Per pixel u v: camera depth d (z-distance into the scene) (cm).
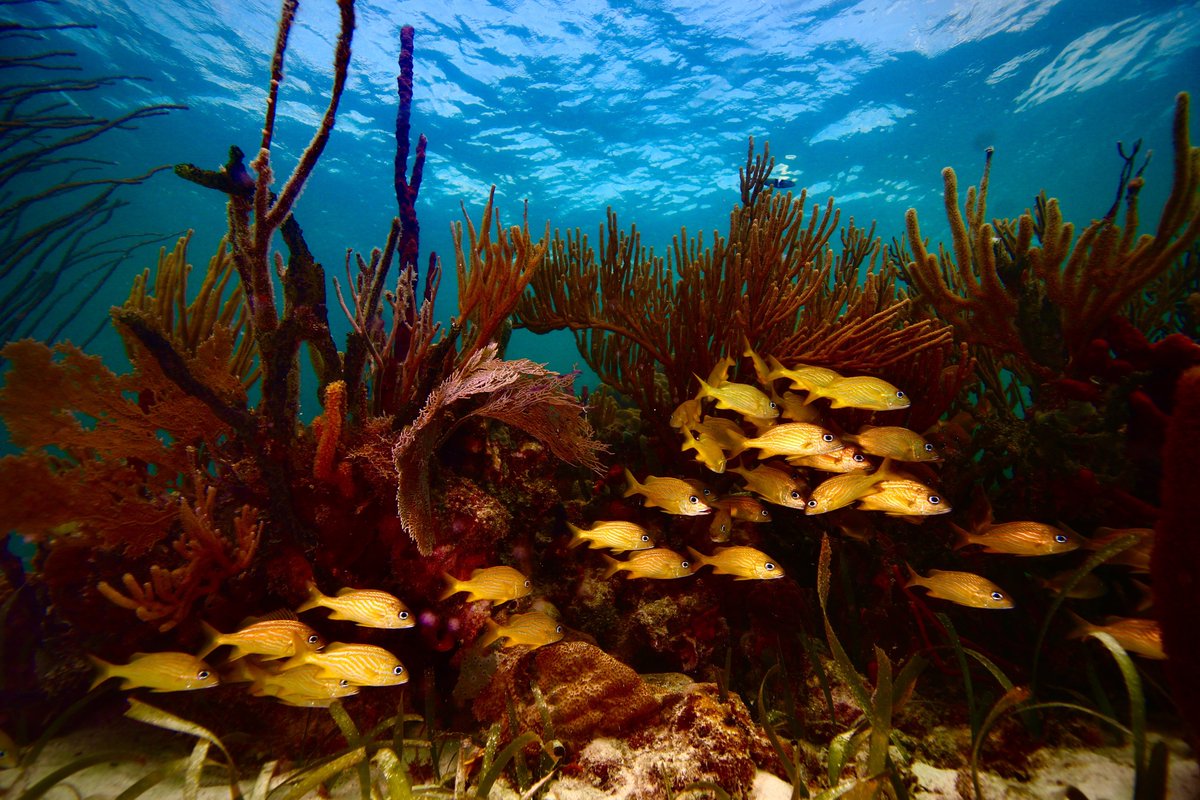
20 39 356
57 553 58
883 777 44
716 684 58
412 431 59
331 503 61
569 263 95
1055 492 72
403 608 53
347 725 50
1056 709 59
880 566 76
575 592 77
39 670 63
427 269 93
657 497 68
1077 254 70
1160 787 42
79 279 157
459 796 46
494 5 393
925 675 69
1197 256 91
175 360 52
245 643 51
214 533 56
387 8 392
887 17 397
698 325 85
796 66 444
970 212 76
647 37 420
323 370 68
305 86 449
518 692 58
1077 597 63
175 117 475
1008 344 78
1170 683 42
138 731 61
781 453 65
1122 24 388
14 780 54
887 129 514
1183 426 39
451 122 498
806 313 90
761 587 74
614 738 54
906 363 84
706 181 610
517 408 65
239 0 371
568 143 530
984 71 441
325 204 609
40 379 56
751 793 48
